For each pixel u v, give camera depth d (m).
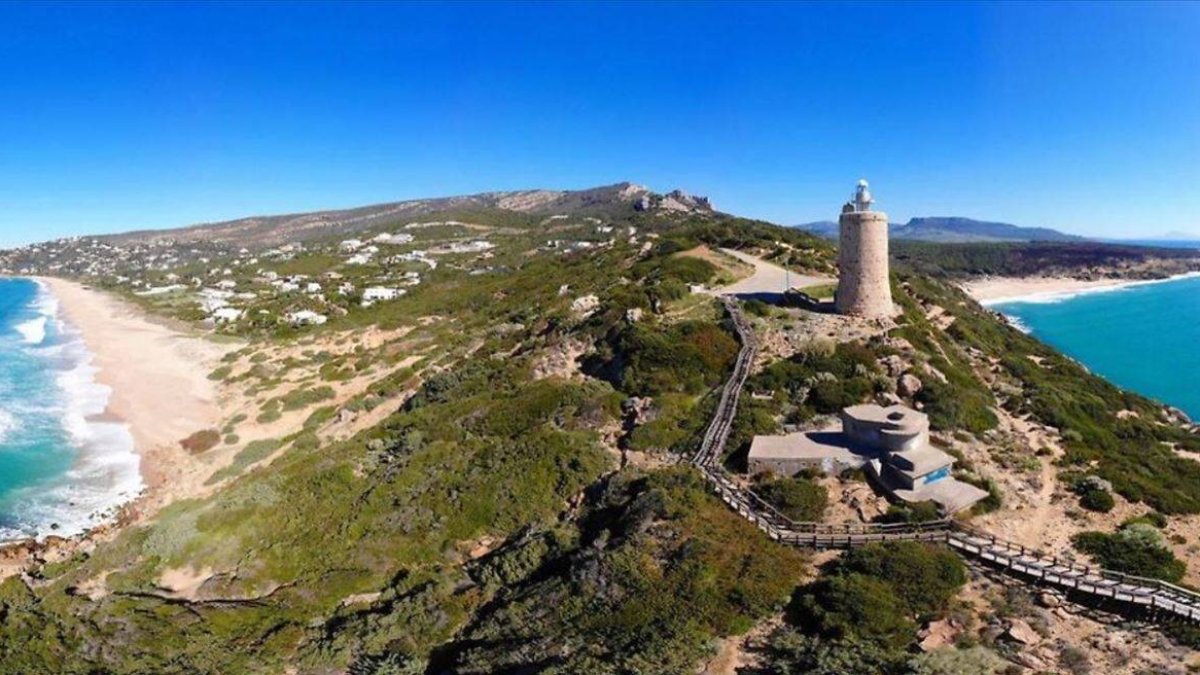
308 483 41.44
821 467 31.28
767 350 45.50
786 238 95.31
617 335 50.94
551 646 22.67
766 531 26.83
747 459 32.50
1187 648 19.38
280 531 37.16
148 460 57.06
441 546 33.66
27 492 50.66
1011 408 40.84
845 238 49.69
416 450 43.44
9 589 35.78
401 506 36.62
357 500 38.34
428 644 26.20
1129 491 30.69
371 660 25.28
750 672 19.70
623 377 45.00
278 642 27.62
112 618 30.64
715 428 36.72
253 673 25.67
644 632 22.06
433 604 28.41
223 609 30.77
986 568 23.91
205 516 38.66
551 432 40.44
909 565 23.09
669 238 98.25
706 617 22.31
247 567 33.78
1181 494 31.33
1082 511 29.48
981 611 21.66
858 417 33.16
